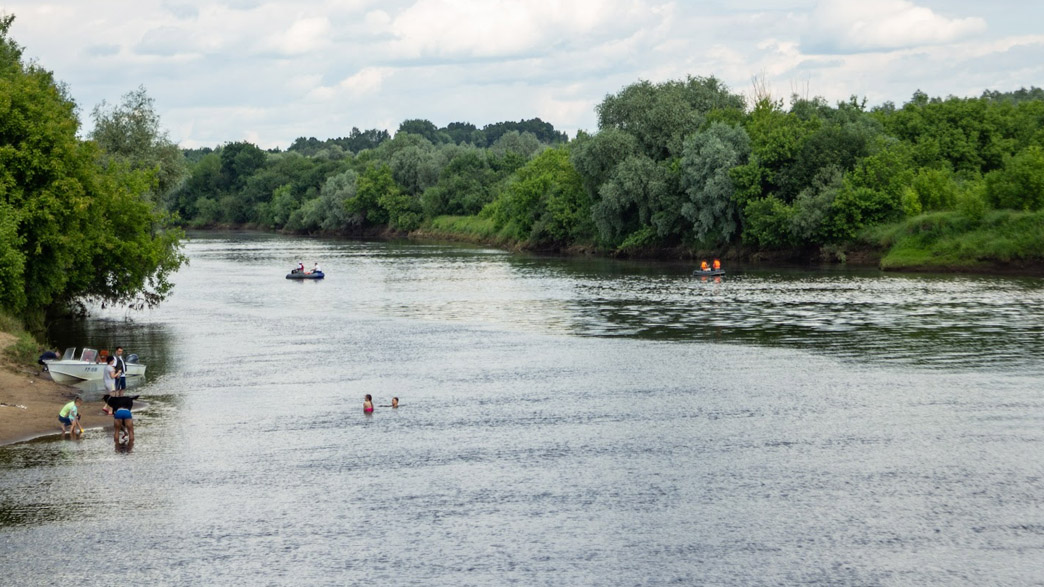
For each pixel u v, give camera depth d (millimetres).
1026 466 34625
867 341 60219
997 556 27266
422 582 26219
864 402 44406
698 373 51625
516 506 31688
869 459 35875
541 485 33688
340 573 26828
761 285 95688
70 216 62938
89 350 51812
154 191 99500
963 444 37500
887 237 113500
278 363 56562
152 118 101500
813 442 38219
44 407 44406
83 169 65250
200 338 66562
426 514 31062
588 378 51000
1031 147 109438
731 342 61156
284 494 32969
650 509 31250
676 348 59406
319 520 30625
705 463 35844
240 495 32875
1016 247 99750
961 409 42781
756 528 29547
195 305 86500
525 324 71375
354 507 31734
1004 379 48344
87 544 28781
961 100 153250
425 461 36594
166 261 78375
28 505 31938
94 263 71375
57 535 29453
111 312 81750
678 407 44250
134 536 29359
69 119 70188
